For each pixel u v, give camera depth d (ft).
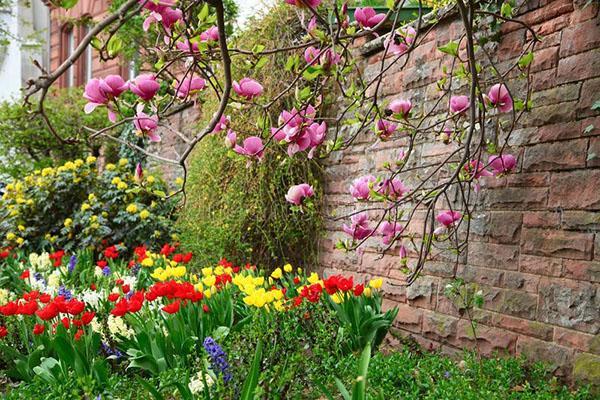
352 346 12.36
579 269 10.46
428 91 14.25
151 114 8.72
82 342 11.67
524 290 11.44
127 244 24.85
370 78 16.40
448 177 13.35
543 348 10.96
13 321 12.88
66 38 53.52
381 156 15.67
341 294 12.95
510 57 12.09
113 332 12.10
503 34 12.24
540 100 11.34
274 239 19.25
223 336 11.18
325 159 18.07
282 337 10.64
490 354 12.03
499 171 11.11
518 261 11.59
